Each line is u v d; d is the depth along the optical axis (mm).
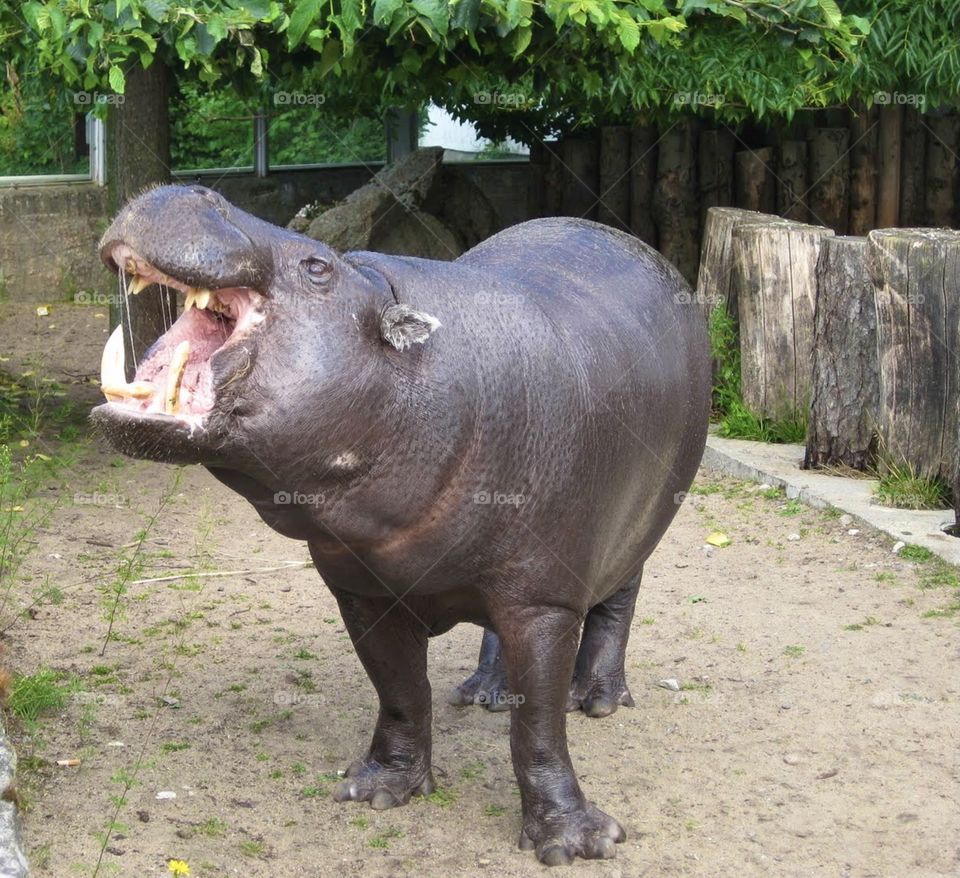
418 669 4254
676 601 6305
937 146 12211
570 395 3725
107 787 4297
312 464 3301
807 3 7266
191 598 6156
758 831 4207
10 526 6434
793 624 5992
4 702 4727
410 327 3316
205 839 4008
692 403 4582
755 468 8156
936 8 9953
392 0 6383
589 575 3893
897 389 7488
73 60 7488
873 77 10172
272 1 6859
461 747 4801
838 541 7047
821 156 11930
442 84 8312
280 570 6617
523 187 15062
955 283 7242
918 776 4590
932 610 6094
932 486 7434
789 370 8805
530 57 7625
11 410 8891
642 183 12594
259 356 3188
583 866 3945
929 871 3982
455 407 3471
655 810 4336
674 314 4543
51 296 13852
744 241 8930
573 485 3727
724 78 10172
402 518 3490
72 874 3715
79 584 6203
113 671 5285
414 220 13312
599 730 4953
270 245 3205
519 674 3846
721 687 5344
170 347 3268
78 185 14039
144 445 3115
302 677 5336
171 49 7336
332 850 4004
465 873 3895
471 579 3742
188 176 14344
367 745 4754
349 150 15305
